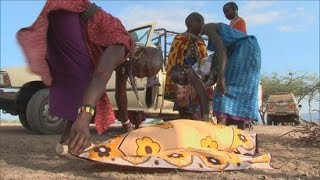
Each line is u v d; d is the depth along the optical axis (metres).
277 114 21.66
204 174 4.20
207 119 5.58
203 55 5.88
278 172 4.45
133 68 5.06
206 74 5.59
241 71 5.52
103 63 3.46
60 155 5.00
